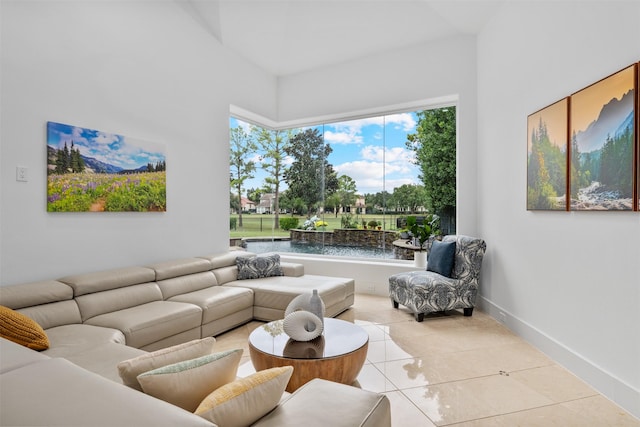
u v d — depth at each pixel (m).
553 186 2.98
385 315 4.34
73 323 2.79
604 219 2.44
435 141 5.27
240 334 3.68
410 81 5.16
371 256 5.65
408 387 2.58
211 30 4.80
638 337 2.17
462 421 2.17
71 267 3.30
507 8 3.86
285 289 3.97
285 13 4.71
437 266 4.45
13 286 2.71
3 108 2.83
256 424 1.22
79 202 3.33
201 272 4.18
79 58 3.34
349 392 1.44
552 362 2.99
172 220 4.29
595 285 2.53
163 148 4.15
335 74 5.72
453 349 3.29
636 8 2.16
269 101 5.98
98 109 3.50
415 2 4.38
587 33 2.60
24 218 2.97
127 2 3.77
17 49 2.91
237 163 5.68
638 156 2.12
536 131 3.25
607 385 2.41
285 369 1.33
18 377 1.11
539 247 3.26
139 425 0.90
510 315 3.81
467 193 4.80
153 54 4.05
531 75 3.38
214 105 4.88
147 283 3.54
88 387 1.06
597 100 2.46
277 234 6.32
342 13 4.67
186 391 1.25
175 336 3.08
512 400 2.40
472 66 4.79
